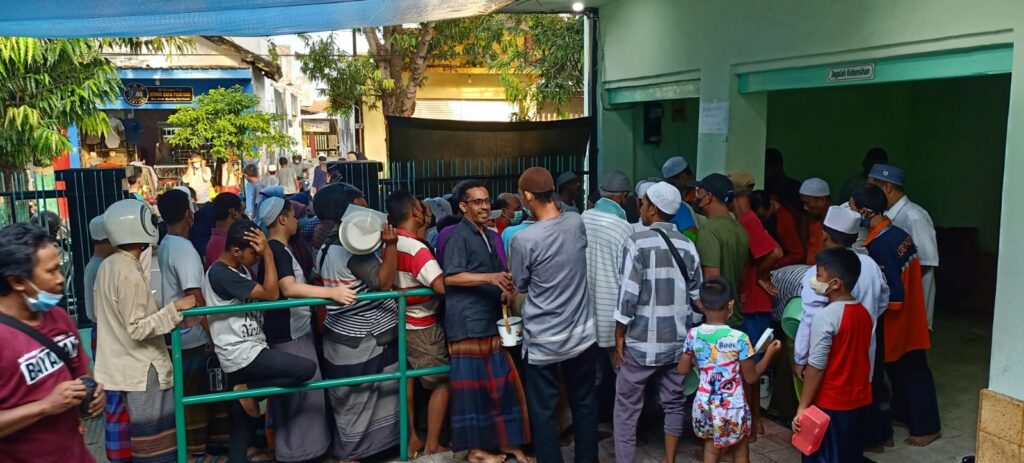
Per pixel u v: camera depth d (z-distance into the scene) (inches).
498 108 781.3
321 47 531.8
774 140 372.5
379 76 536.7
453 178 305.9
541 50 582.6
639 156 369.4
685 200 230.8
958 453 175.9
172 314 146.5
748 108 259.4
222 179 650.8
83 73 352.5
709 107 269.3
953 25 174.6
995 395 152.5
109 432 152.3
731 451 169.0
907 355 180.4
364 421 168.7
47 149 338.3
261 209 163.6
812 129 365.1
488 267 163.5
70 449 109.1
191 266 157.4
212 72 679.1
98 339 151.4
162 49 446.3
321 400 168.1
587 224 172.7
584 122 330.0
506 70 602.9
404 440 171.5
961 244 313.3
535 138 321.7
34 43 316.5
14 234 102.0
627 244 157.1
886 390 177.5
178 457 153.6
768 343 161.5
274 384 156.5
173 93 690.8
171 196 166.2
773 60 236.2
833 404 141.0
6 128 331.0
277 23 245.6
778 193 242.5
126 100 674.2
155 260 190.2
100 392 114.5
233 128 595.8
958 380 227.0
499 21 575.5
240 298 153.3
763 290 191.5
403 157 298.8
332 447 174.7
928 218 188.9
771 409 201.2
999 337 152.4
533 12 353.7
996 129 305.3
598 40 354.6
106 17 205.9
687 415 189.9
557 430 160.4
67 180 252.8
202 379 170.7
